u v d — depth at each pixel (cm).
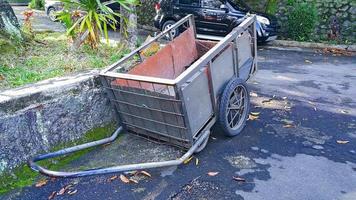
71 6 445
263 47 876
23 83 335
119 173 296
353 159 310
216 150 330
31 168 290
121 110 345
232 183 276
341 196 257
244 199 256
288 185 272
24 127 289
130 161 313
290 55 778
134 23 506
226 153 324
